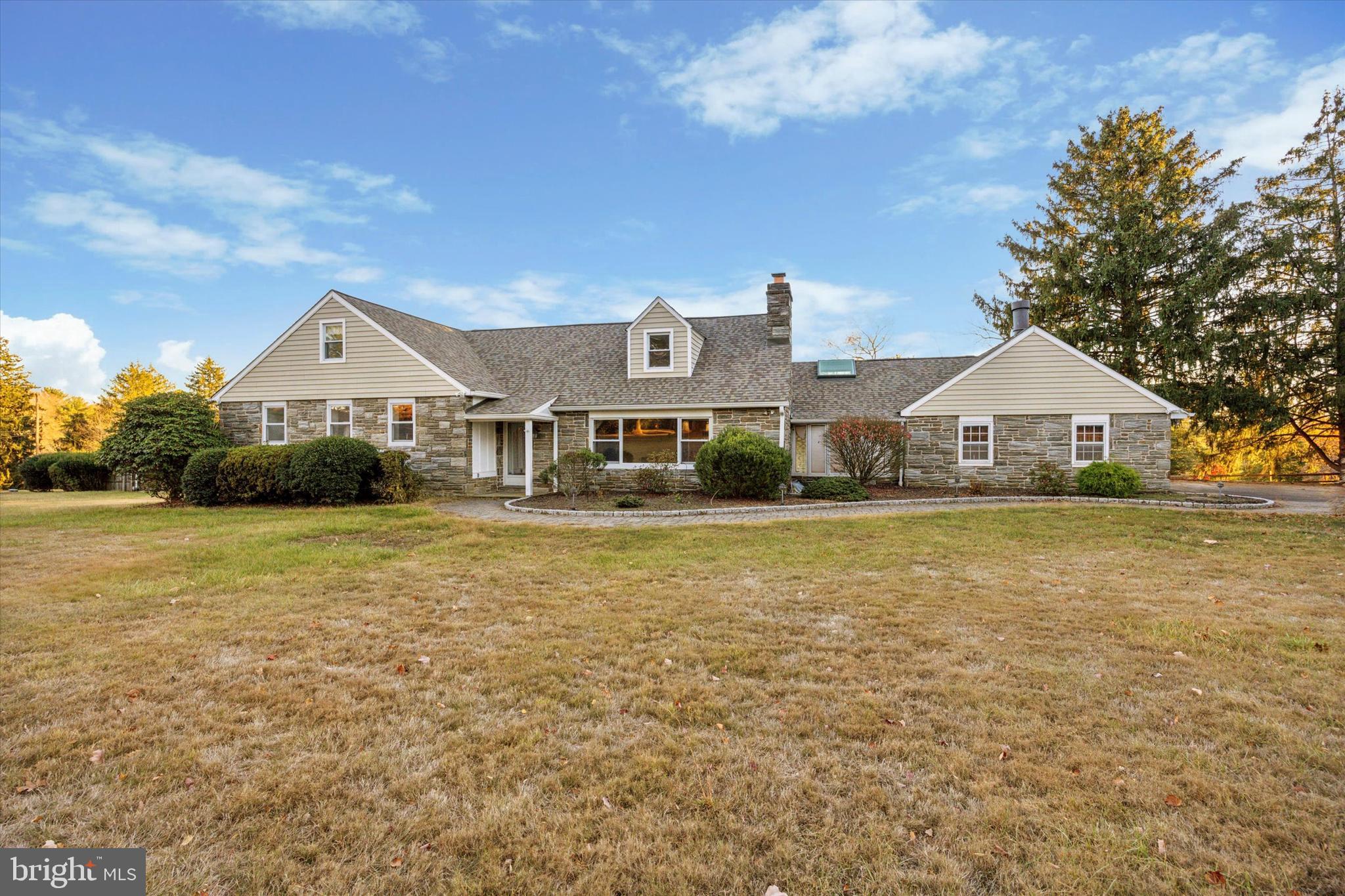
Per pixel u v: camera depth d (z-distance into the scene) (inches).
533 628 221.1
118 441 646.5
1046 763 127.6
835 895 92.4
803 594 263.9
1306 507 565.9
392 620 232.1
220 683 172.4
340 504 602.2
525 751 134.6
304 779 123.0
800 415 789.9
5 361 1470.2
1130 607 242.8
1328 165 847.1
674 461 699.4
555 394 733.3
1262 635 207.2
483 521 488.1
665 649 197.5
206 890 93.0
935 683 168.7
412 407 711.7
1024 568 313.3
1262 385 850.8
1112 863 98.2
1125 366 895.1
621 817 111.3
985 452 705.6
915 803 115.0
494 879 95.8
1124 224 882.8
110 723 147.6
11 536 429.7
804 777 123.7
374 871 98.0
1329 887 92.4
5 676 175.3
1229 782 119.8
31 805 114.5
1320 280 808.9
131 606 250.1
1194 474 1068.5
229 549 368.8
